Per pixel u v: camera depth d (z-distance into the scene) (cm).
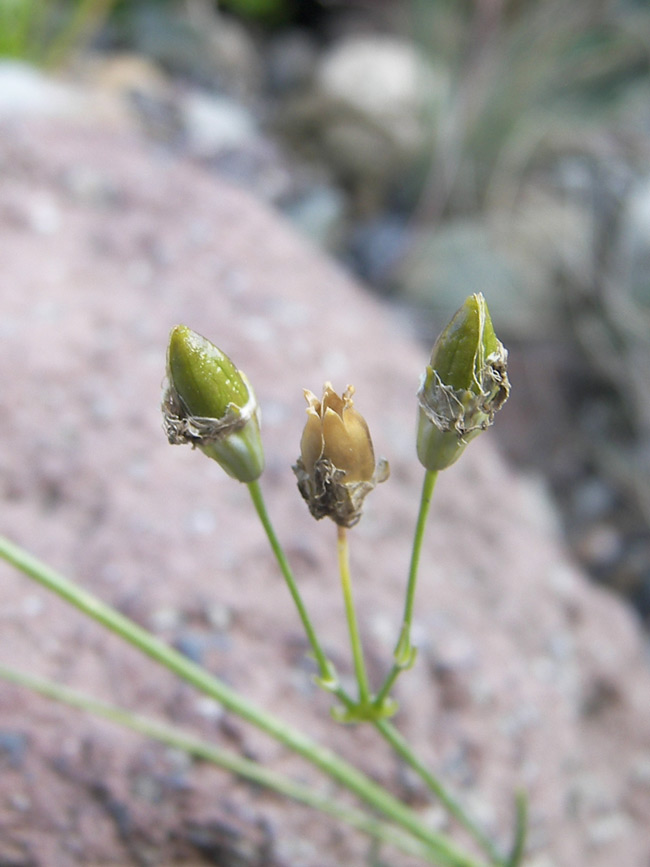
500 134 20
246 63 24
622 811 10
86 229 13
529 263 18
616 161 19
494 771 8
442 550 10
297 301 12
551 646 10
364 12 25
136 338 11
